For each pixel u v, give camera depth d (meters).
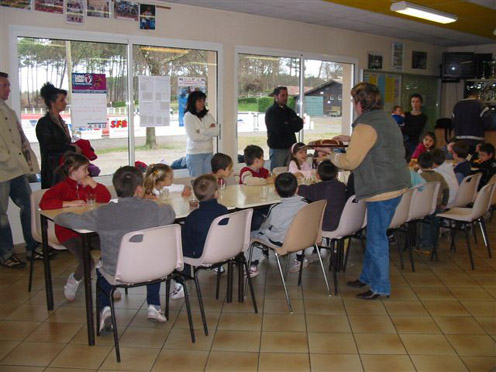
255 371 2.61
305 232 3.38
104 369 2.63
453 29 7.61
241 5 5.68
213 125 5.59
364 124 3.36
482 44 9.41
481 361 2.72
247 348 2.86
